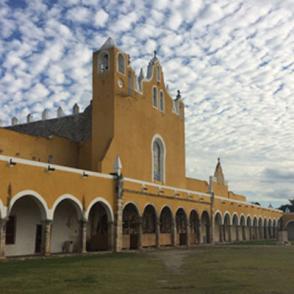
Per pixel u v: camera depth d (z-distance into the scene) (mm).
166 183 45281
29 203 30422
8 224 28547
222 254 29500
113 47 38750
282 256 27656
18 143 32969
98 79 39000
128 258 25281
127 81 40000
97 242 33406
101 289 13125
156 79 45688
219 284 14195
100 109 38344
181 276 16516
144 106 42594
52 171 26828
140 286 13758
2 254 23016
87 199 29578
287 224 79688
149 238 37531
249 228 63188
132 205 36375
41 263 21594
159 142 45094
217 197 51312
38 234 30969
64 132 41938
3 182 23406
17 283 14375
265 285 13953
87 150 38281
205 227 50531
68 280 15172
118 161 33312
